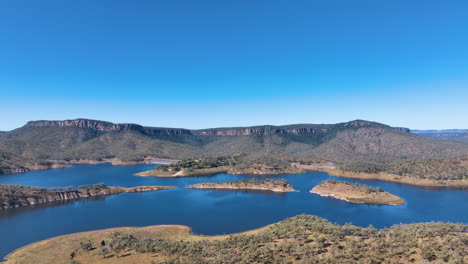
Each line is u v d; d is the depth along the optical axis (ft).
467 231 401.90
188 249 390.21
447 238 355.56
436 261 294.87
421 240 373.20
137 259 366.43
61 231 570.46
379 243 360.89
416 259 311.68
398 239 374.84
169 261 335.47
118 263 357.00
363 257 320.50
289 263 318.45
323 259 319.06
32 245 479.41
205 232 556.51
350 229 437.58
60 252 424.87
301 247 356.59
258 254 344.69
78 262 364.17
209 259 344.69
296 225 471.21
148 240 445.37
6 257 443.32
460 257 295.28
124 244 424.46
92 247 431.84
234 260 328.08
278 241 405.18
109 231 544.21
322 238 380.58
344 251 341.00
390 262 304.91
